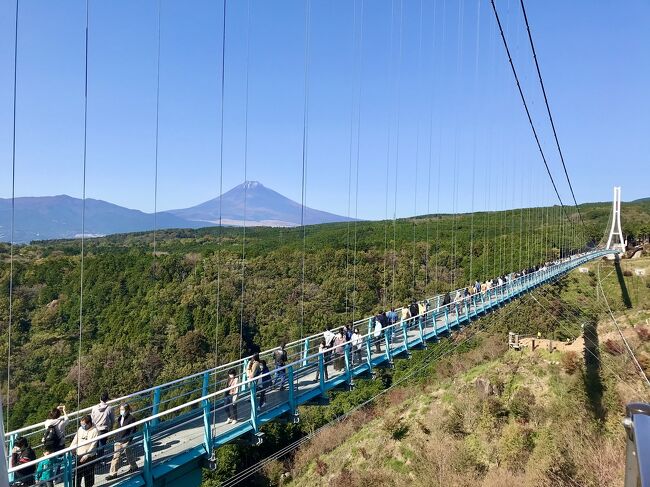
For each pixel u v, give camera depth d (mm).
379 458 23234
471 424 23047
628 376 22359
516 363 26953
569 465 15984
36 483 5637
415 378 31859
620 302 44344
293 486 23375
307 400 10398
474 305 21734
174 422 8352
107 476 6664
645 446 1732
